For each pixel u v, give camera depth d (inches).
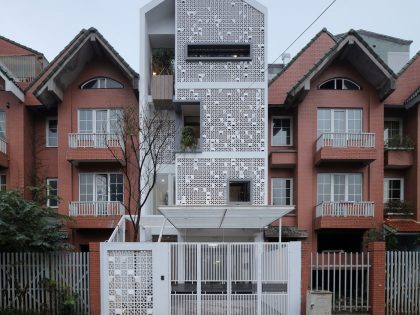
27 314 413.7
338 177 653.3
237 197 592.4
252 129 590.9
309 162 641.0
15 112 649.0
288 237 629.3
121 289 414.3
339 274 442.6
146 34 628.1
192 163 586.6
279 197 677.9
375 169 642.2
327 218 594.9
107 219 598.5
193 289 413.4
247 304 410.6
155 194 626.5
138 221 522.9
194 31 600.1
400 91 666.2
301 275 417.1
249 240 578.2
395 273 427.8
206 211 466.3
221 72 595.5
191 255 416.2
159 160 609.9
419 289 425.7
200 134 588.7
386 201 676.7
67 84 645.9
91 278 413.7
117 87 662.5
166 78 621.0
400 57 802.8
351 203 604.4
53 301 418.0
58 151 644.7
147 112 612.7
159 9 633.6
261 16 600.7
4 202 410.0
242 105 593.0
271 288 414.6
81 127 655.1
